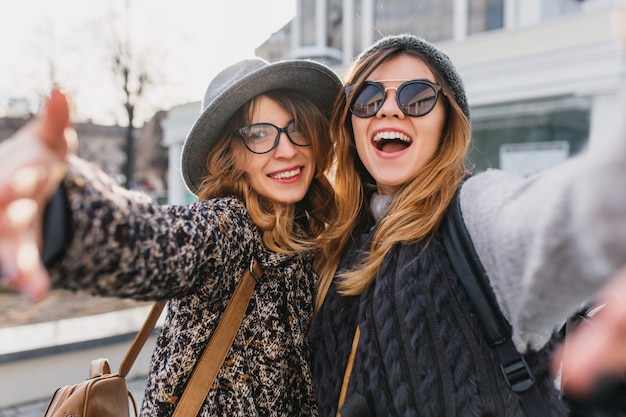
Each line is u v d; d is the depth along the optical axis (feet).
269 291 3.98
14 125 40.98
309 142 4.45
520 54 32.81
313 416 4.00
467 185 3.24
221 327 3.72
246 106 4.35
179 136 45.83
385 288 3.38
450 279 3.16
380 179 4.02
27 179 1.75
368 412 3.28
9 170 1.76
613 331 1.51
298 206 4.91
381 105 3.91
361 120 4.06
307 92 4.68
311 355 4.04
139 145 56.59
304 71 4.41
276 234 4.10
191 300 3.68
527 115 40.47
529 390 2.88
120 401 4.33
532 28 32.24
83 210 2.37
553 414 2.89
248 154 4.29
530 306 2.40
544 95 31.89
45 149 1.88
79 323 14.83
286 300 4.05
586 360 1.51
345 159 4.38
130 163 48.42
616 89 28.55
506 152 37.27
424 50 3.93
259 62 4.63
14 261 1.66
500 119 41.65
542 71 31.65
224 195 4.41
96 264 2.46
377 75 3.99
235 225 3.76
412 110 3.83
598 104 29.81
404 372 3.13
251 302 3.91
